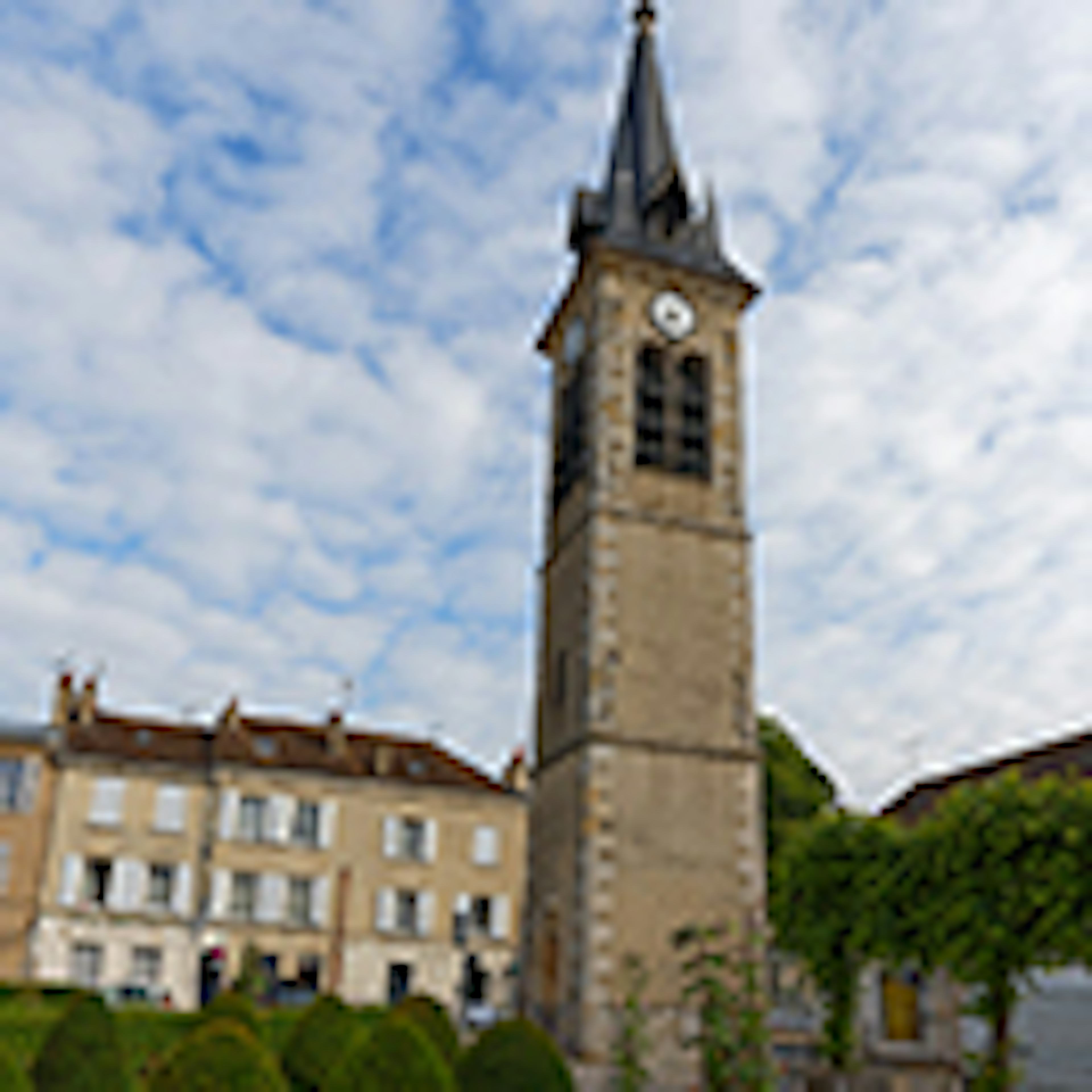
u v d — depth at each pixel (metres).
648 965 20.78
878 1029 23.69
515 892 39.03
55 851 34.38
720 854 22.00
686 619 23.48
